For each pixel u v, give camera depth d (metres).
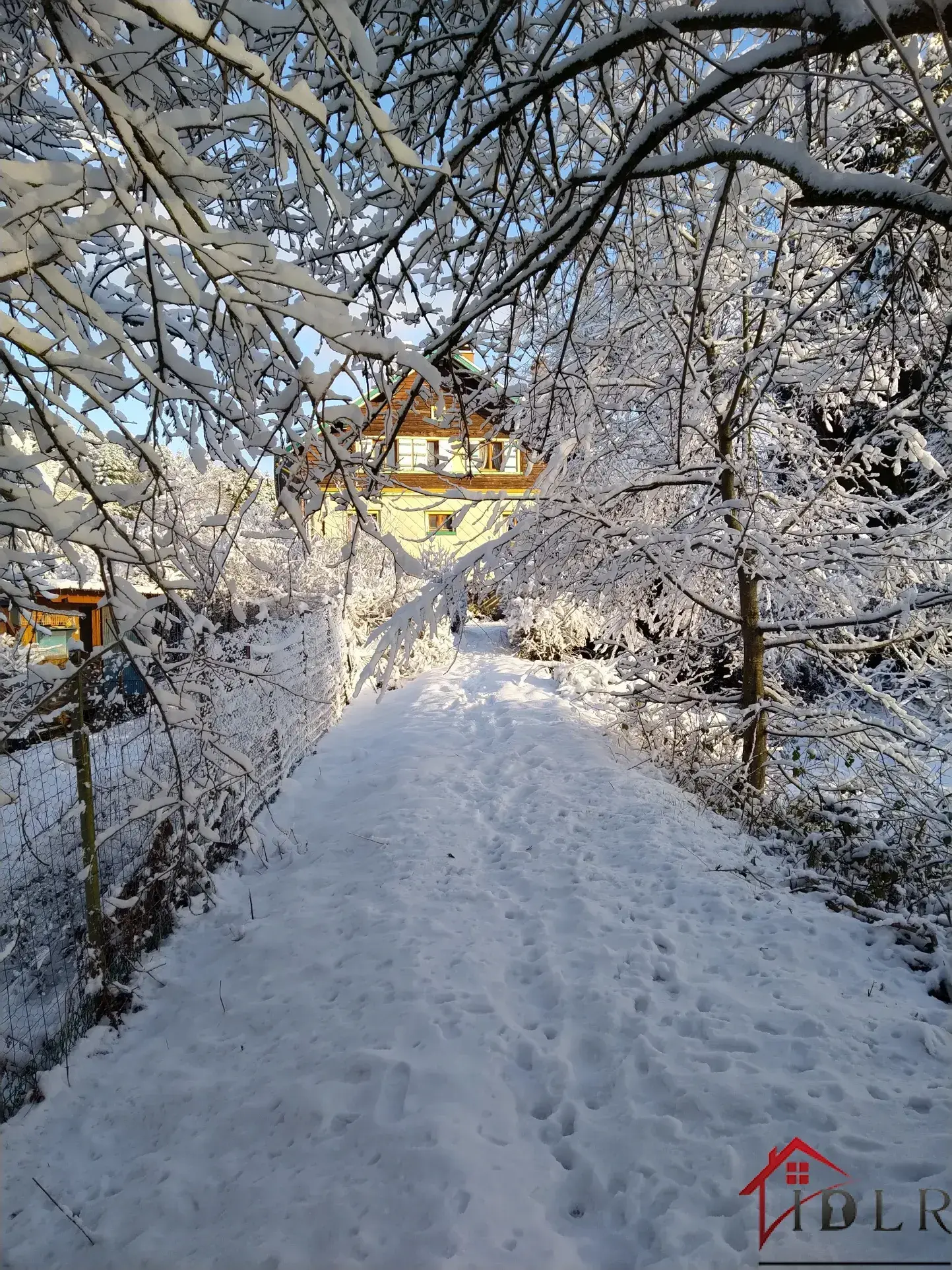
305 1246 2.42
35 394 2.39
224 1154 2.88
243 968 4.21
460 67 3.52
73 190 2.12
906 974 3.89
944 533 6.88
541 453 7.83
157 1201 2.68
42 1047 3.41
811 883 4.98
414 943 4.14
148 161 2.20
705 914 4.51
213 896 5.01
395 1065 3.15
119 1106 3.21
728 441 7.24
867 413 7.99
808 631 7.25
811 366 6.98
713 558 7.35
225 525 3.33
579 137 4.64
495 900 4.78
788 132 5.20
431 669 14.16
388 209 3.99
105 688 4.00
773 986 3.71
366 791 7.17
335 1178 2.66
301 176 2.58
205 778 4.91
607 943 4.14
